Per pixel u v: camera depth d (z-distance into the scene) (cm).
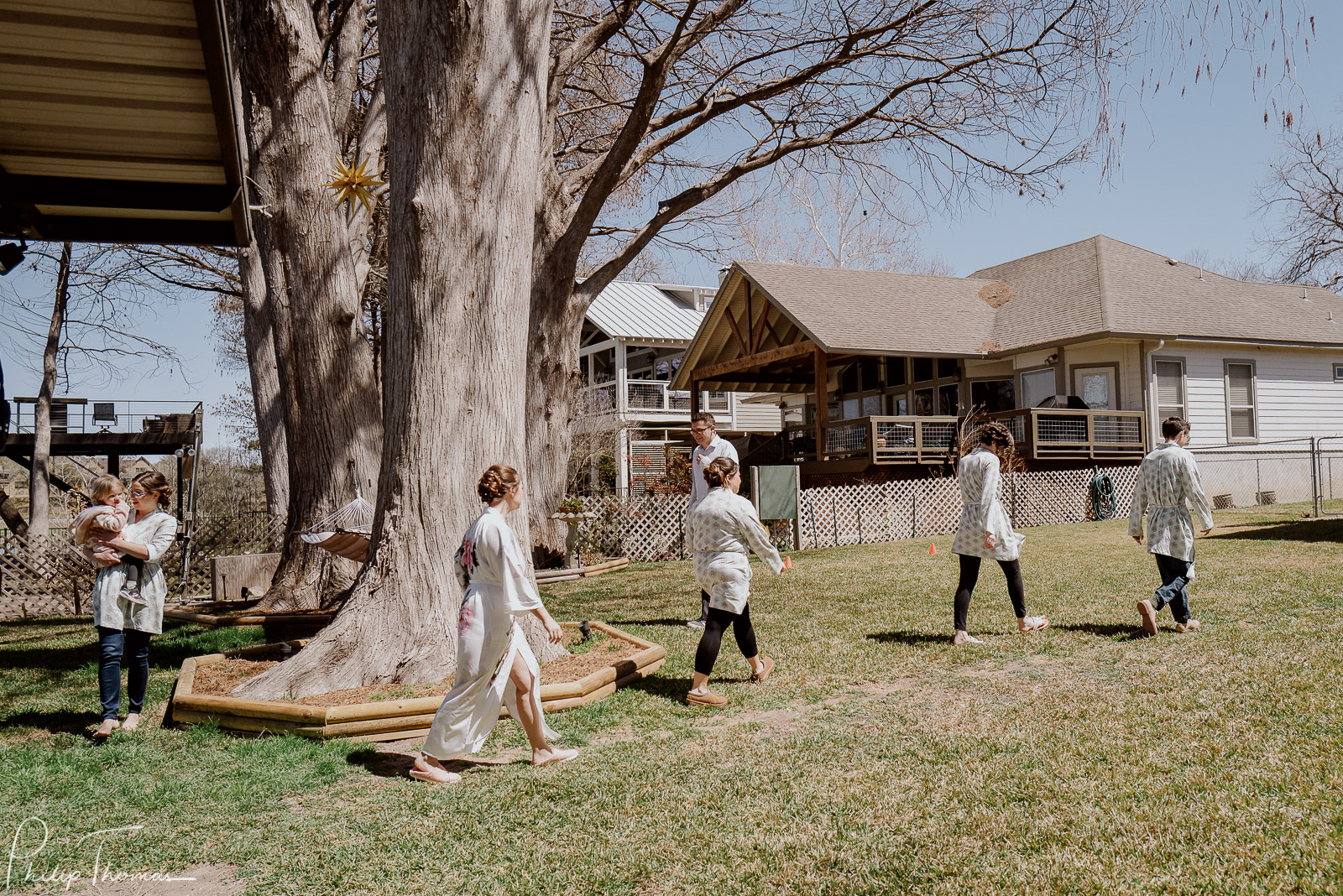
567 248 1359
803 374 2814
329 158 1056
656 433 3322
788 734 507
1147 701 516
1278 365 2316
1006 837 349
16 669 810
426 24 672
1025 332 2303
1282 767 399
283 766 486
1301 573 942
